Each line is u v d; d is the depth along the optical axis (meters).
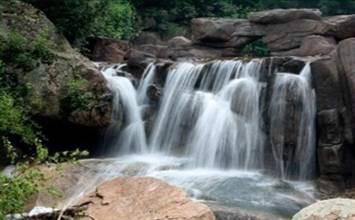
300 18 15.54
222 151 11.52
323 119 10.76
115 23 18.11
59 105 10.27
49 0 12.33
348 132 10.45
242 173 10.77
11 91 9.46
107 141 11.77
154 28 21.42
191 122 12.13
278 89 11.34
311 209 5.00
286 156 11.02
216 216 7.63
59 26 12.60
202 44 17.27
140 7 21.64
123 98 12.24
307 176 11.02
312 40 14.73
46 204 7.30
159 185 6.56
